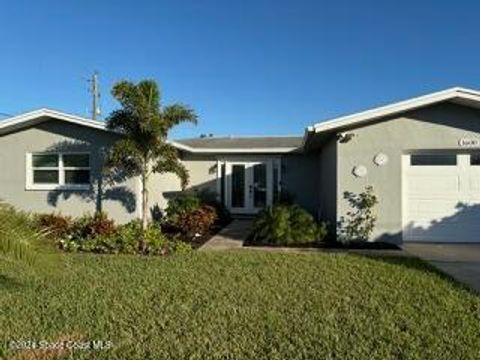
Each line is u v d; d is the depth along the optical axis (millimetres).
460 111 13422
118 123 14477
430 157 13992
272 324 6285
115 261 10586
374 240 13625
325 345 5578
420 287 8227
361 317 6570
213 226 17125
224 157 22109
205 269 9672
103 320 6453
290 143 22625
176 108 14477
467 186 13883
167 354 5363
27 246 5445
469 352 5371
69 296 7555
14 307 6977
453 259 11234
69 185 16703
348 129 13727
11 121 16250
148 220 15555
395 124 13594
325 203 17750
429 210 13969
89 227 13625
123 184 16250
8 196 17047
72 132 16688
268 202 21828
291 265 10078
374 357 5242
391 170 13594
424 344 5613
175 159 15039
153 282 8516
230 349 5492
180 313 6746
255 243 13734
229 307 7008
